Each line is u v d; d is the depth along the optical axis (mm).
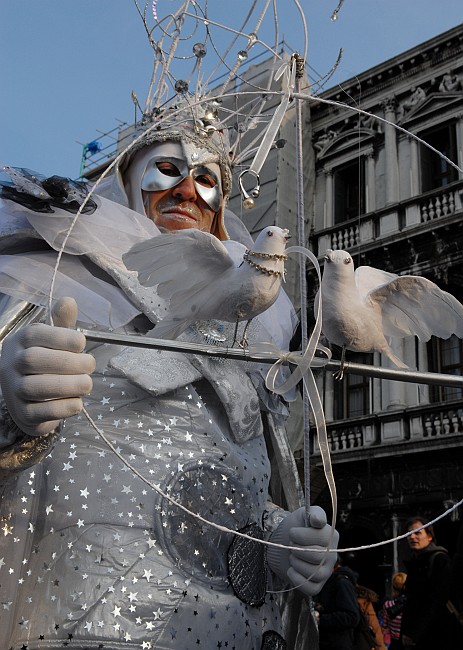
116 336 1439
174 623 1639
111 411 1828
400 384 11164
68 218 1859
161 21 2357
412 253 11516
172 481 1770
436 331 1517
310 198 12703
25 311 1831
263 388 2199
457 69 11719
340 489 11383
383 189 12172
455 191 11320
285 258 1440
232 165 2410
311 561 1905
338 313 1396
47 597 1603
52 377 1424
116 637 1566
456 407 10547
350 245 12227
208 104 2279
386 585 10484
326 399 11891
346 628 4215
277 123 1571
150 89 2371
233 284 1431
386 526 10820
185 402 1919
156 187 2230
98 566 1633
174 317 1536
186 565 1725
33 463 1553
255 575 1872
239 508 1888
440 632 3227
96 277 1937
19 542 1636
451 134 11727
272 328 2211
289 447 2348
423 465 10719
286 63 1677
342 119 12844
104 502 1704
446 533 10156
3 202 1871
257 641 1862
